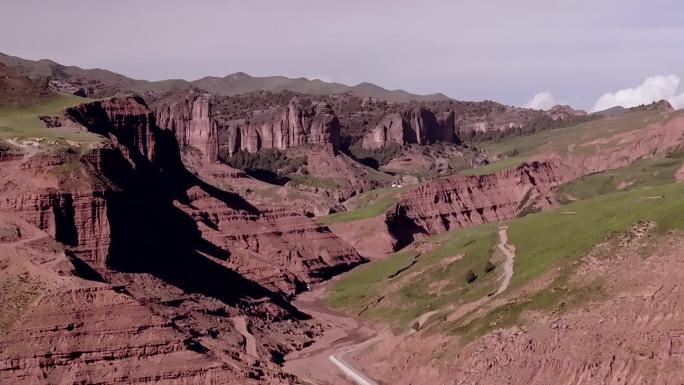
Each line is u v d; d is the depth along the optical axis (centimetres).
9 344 13762
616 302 14775
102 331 14238
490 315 16638
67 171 17400
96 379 13862
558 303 15750
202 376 14375
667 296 14262
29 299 14362
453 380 15612
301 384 15725
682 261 14988
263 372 15600
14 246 15488
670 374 13188
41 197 16762
